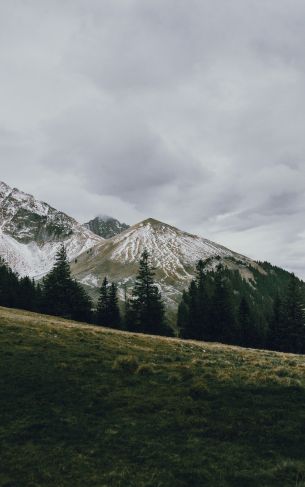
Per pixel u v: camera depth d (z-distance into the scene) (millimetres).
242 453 13141
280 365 24859
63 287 91125
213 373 20500
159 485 11367
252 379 19172
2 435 13938
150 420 15258
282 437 14031
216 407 16266
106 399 16922
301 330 83938
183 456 12906
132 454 12992
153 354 25625
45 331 29578
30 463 12438
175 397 17156
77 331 31484
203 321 89938
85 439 13883
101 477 11773
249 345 89938
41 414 15430
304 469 12039
